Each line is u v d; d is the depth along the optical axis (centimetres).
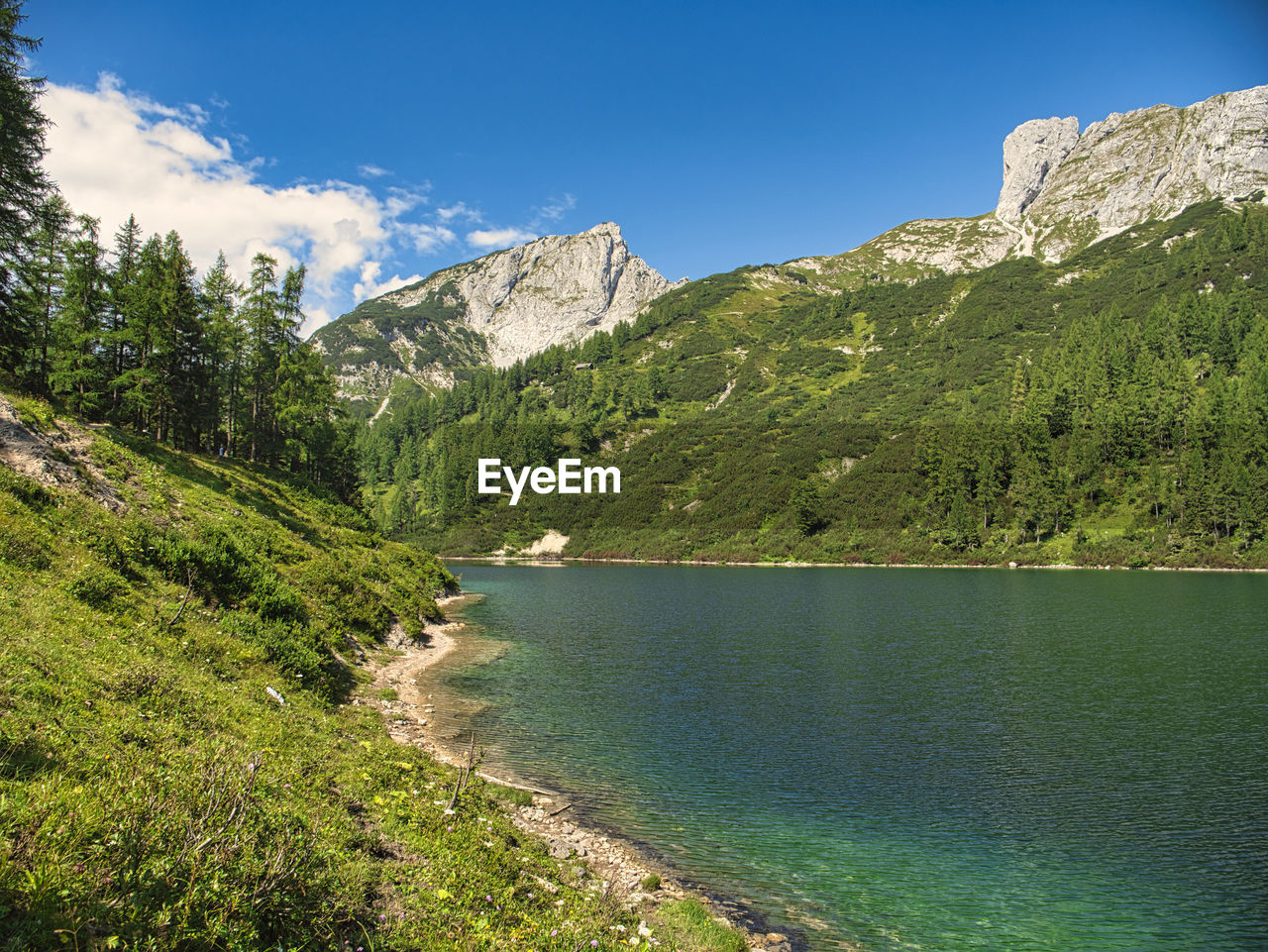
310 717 1739
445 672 3369
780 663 3706
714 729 2481
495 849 1236
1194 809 1806
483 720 2528
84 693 1135
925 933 1248
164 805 749
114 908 577
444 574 7550
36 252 4634
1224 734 2438
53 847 610
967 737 2408
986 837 1647
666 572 12062
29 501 2075
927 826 1703
